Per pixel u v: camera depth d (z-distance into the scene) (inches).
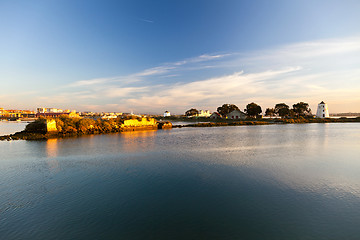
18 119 6776.6
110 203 533.0
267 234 395.5
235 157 1049.5
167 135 2180.1
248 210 490.0
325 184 656.4
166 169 832.9
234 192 595.5
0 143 1587.1
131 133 2423.7
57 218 462.6
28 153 1182.3
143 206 515.8
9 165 916.0
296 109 5354.3
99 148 1344.7
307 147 1346.0
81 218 461.4
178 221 445.7
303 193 586.6
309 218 451.8
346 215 464.1
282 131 2532.0
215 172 788.0
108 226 429.4
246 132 2436.0
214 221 443.2
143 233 403.9
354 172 782.5
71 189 628.7
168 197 565.9
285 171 797.2
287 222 436.5
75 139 1833.2
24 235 402.3
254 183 667.4
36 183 682.8
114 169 839.1
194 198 558.3
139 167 866.1
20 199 561.3
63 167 876.6
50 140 1763.0
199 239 382.3
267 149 1278.3
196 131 2687.0
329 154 1119.0
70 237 394.3
